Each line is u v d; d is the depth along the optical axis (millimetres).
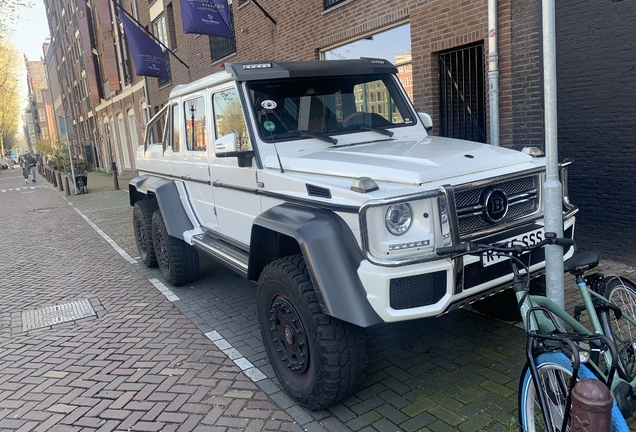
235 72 3873
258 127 3854
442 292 2830
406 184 2848
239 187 4121
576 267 2658
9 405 3598
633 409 2236
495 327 4199
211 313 5109
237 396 3467
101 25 24672
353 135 4117
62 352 4445
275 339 3422
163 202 5520
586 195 5562
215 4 10945
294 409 3248
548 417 2211
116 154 29359
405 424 2984
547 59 2707
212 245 4648
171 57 17531
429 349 3916
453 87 7164
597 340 2350
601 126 5297
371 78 4449
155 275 6684
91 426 3244
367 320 2725
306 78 4145
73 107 44594
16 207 17109
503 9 6000
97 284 6516
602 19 5078
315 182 3176
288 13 10328
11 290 6625
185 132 5246
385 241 2703
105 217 12539
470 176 2988
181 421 3211
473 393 3258
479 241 2963
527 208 3258
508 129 6219
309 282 3037
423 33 7215
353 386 3051
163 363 4059
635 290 2854
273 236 3564
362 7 8328
